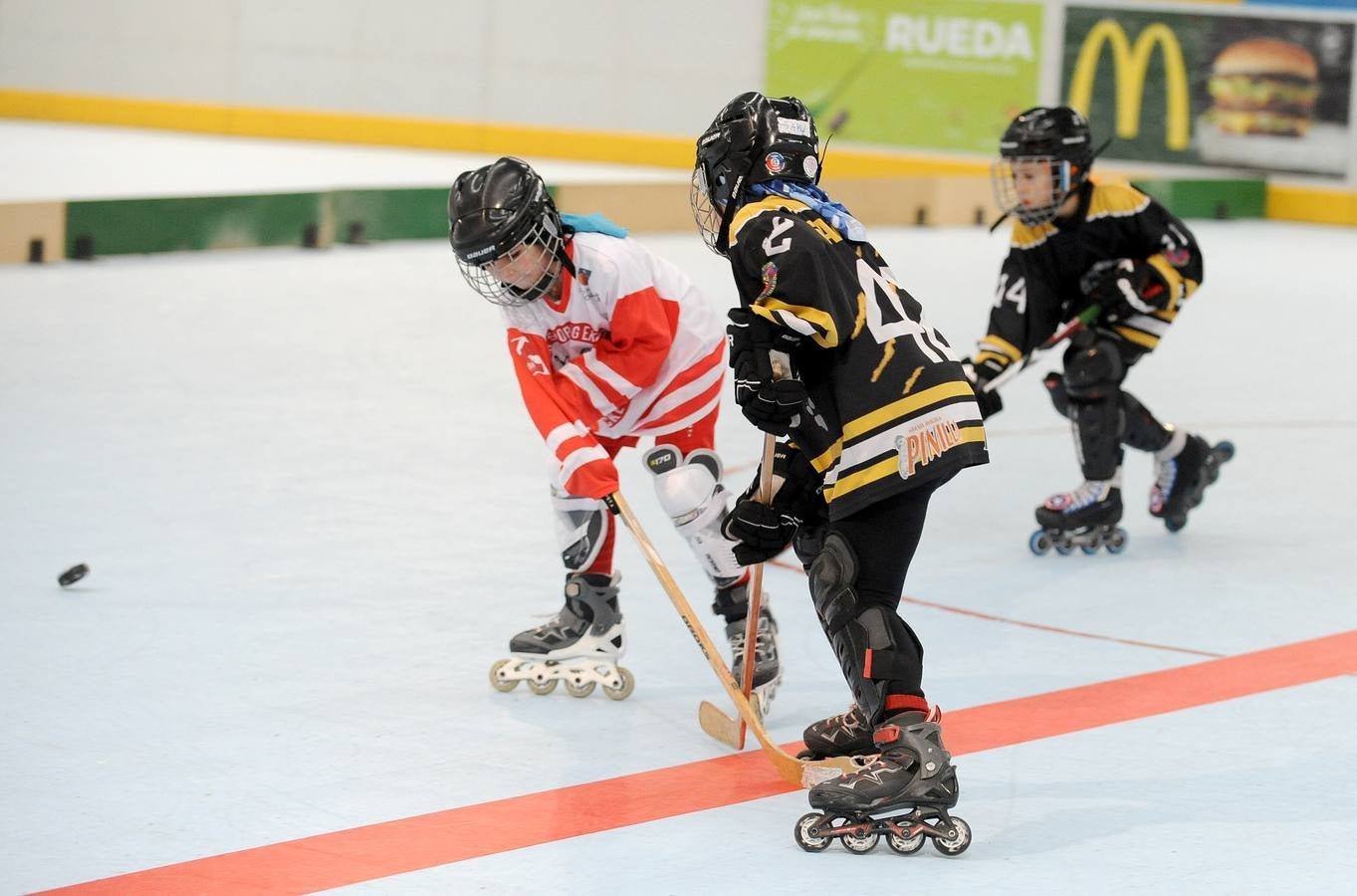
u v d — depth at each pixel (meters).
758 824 7.68
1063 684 9.86
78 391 17.97
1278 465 16.36
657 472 9.21
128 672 9.70
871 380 7.39
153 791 7.94
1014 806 7.93
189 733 8.77
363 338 22.09
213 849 7.28
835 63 44.25
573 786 8.13
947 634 10.86
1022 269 12.67
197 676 9.67
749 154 7.60
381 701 9.35
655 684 9.79
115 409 17.19
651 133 46.47
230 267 28.25
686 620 8.46
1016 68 42.31
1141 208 12.43
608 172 44.28
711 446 9.50
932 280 29.00
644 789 8.12
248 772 8.23
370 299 25.48
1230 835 7.57
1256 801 8.01
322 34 49.44
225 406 17.59
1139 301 12.49
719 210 7.79
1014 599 11.74
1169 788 8.17
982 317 25.22
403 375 19.72
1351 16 38.84
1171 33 40.88
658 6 45.88
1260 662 10.34
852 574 7.51
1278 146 40.31
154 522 13.09
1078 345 12.79
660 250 31.47
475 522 13.42
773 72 44.94
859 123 44.31
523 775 8.27
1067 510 12.89
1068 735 8.95
